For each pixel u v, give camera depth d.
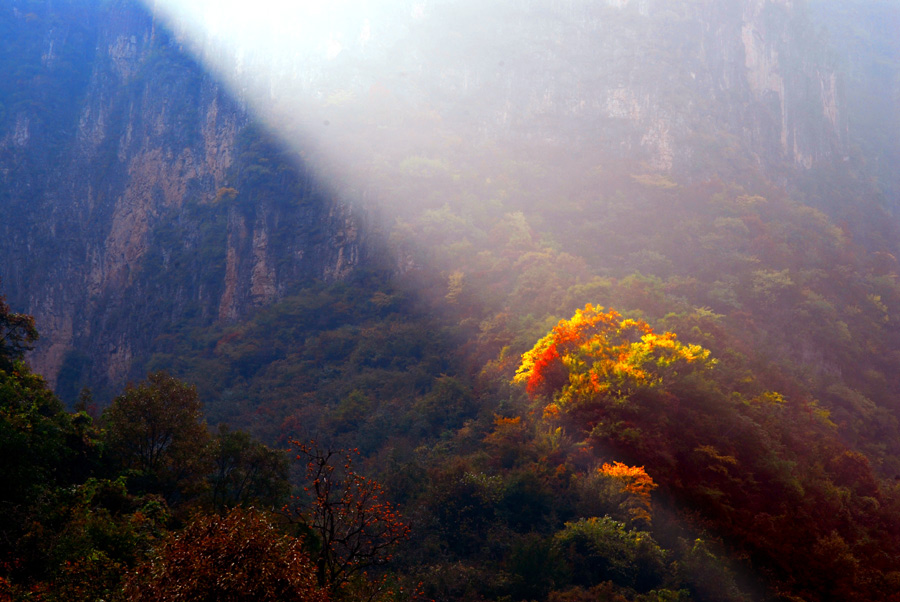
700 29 168.00
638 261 117.00
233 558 16.34
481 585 41.47
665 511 49.56
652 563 43.28
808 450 69.00
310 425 81.19
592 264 116.94
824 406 94.06
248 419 88.06
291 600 16.34
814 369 105.62
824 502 60.09
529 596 40.69
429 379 86.56
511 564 42.31
